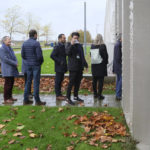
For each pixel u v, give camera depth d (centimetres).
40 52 632
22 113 575
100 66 692
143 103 420
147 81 415
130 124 461
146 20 405
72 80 654
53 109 593
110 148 407
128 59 549
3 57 665
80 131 475
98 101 693
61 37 694
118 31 899
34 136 454
